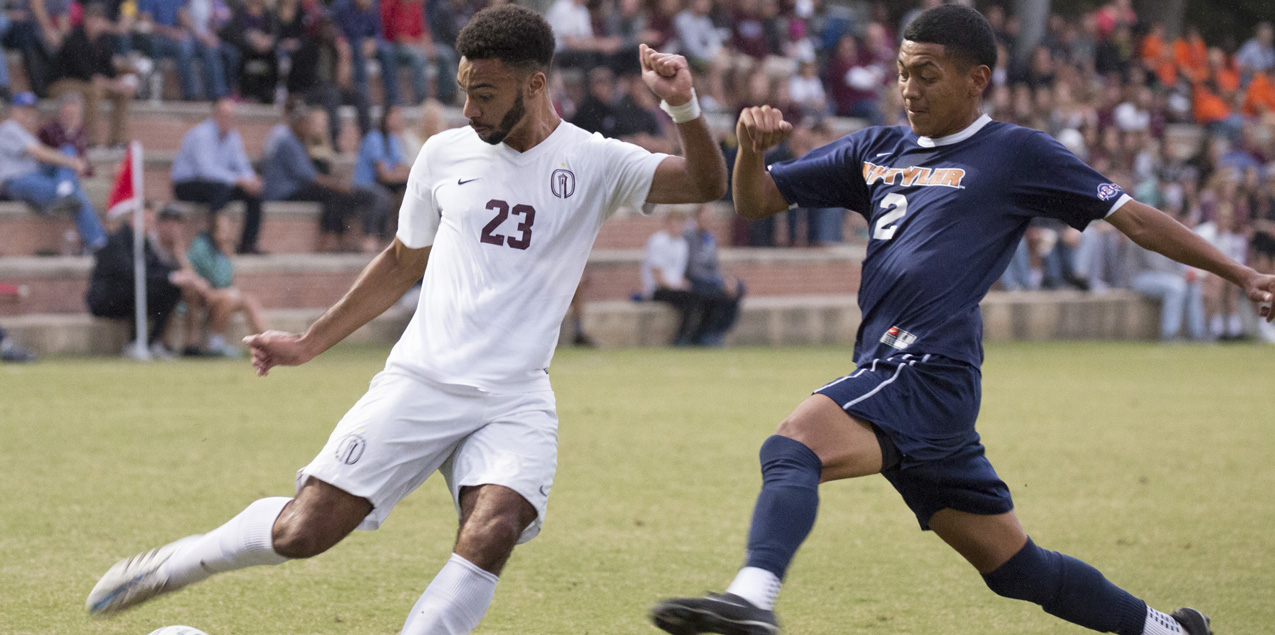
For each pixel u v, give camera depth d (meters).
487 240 11.69
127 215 43.59
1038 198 12.41
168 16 56.41
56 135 48.31
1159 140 85.56
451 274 11.78
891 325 12.45
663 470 25.25
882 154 13.15
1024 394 39.97
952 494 12.50
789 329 57.97
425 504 21.78
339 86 55.88
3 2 54.03
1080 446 29.78
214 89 56.94
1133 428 32.81
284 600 15.69
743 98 63.22
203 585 16.28
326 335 12.48
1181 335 67.44
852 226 70.69
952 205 12.45
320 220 52.94
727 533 19.97
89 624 14.43
